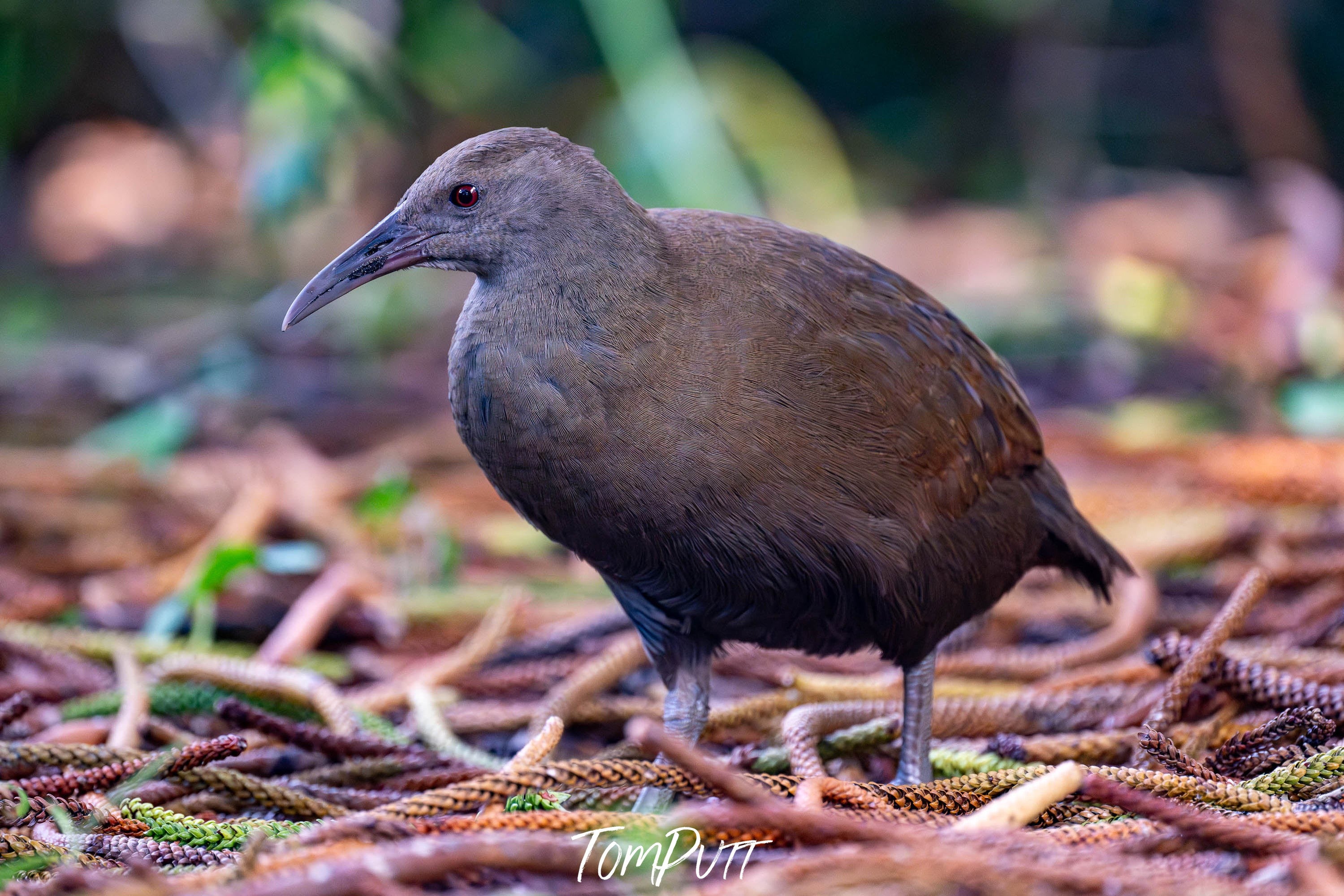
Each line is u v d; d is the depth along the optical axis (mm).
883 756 7762
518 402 6691
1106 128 24000
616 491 6703
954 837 5141
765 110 21219
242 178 20469
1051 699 8008
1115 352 16594
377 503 10992
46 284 20641
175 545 11930
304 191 15836
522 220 6793
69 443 15125
